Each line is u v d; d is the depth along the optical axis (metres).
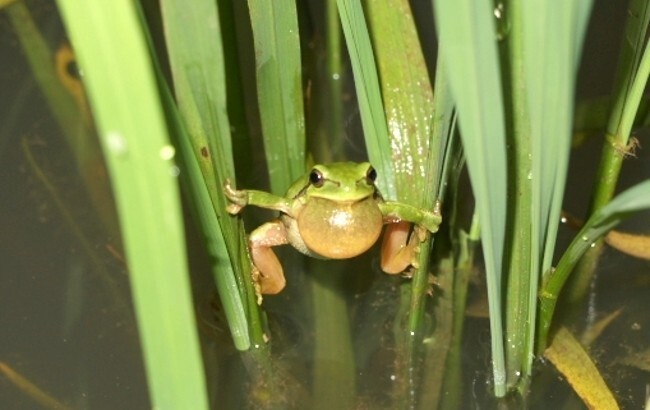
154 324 0.34
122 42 0.28
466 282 0.45
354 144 0.49
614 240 0.45
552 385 0.43
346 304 0.45
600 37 0.51
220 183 0.40
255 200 0.42
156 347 0.34
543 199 0.38
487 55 0.35
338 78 0.51
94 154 0.48
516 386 0.43
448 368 0.43
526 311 0.42
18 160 0.48
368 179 0.42
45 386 0.43
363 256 0.46
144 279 0.33
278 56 0.43
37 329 0.44
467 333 0.44
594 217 0.39
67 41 0.51
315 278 0.45
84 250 0.46
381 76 0.43
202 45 0.39
